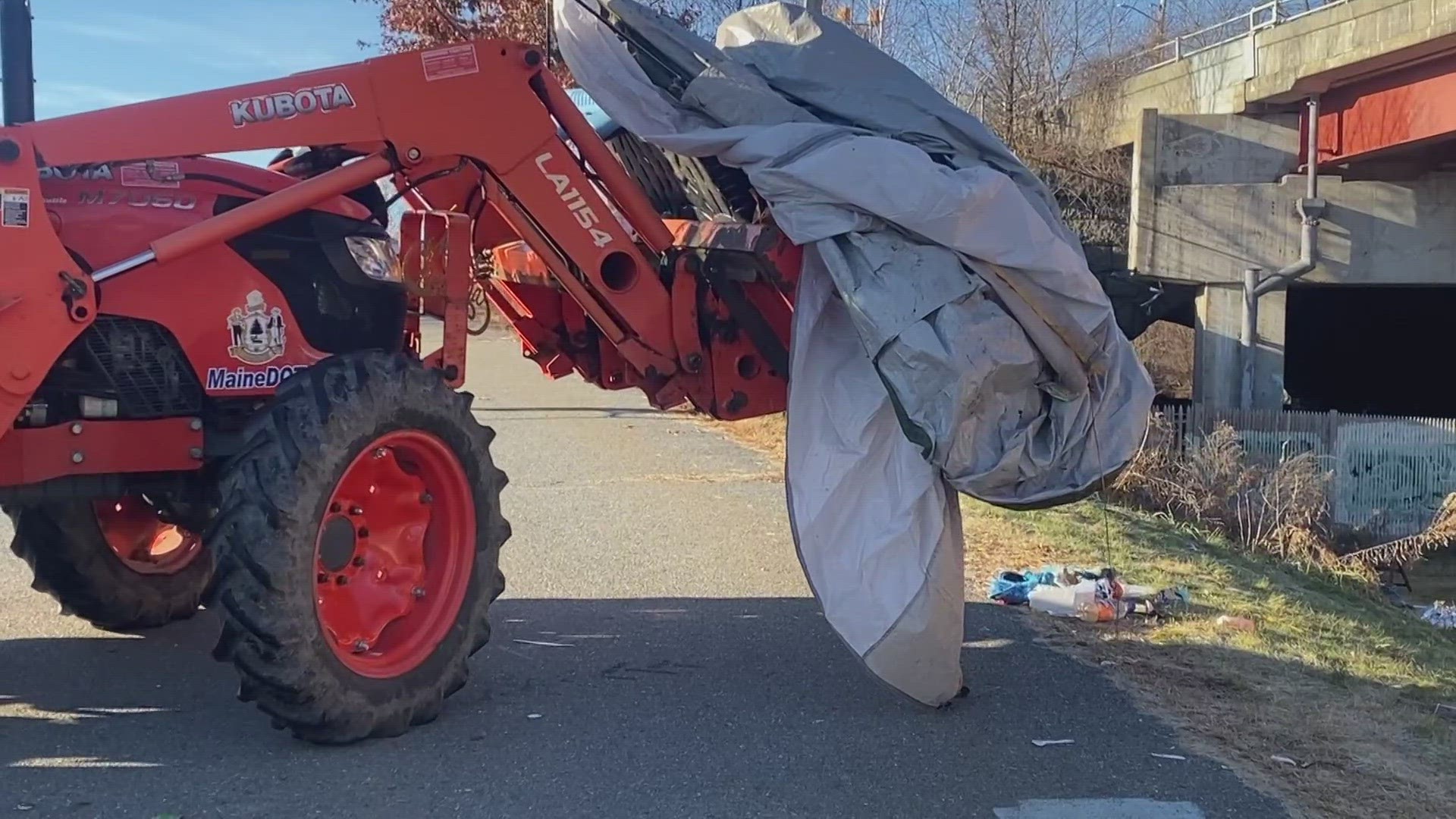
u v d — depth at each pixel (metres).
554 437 13.06
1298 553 15.56
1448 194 25.22
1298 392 32.59
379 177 5.13
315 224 5.21
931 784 4.45
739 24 6.20
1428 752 4.88
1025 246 5.11
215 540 4.41
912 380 4.93
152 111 4.64
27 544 5.77
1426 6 20.84
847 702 5.32
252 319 4.98
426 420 4.96
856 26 20.92
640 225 5.89
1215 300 25.48
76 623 6.29
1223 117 25.73
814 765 4.61
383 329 5.53
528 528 8.73
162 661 5.70
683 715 5.12
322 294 5.32
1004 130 27.28
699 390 6.14
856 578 5.00
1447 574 17.56
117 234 4.67
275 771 4.42
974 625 6.58
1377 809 4.29
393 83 5.13
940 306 4.96
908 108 5.70
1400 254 25.28
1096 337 5.32
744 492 10.24
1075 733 4.97
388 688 4.74
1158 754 4.77
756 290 6.02
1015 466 5.10
